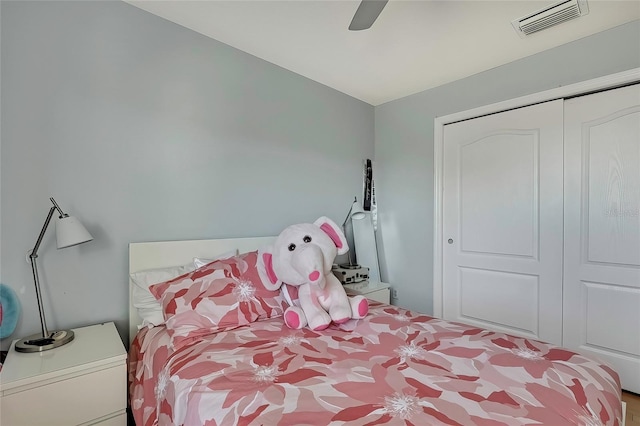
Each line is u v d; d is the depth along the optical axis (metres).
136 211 1.74
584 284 2.04
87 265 1.59
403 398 0.87
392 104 3.06
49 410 1.11
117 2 1.67
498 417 0.79
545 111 2.16
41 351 1.27
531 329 2.25
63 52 1.52
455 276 2.66
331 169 2.80
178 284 1.49
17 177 1.42
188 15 1.80
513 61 2.28
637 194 1.85
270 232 2.36
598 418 0.83
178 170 1.89
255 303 1.55
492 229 2.44
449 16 1.76
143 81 1.76
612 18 1.77
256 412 0.80
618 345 1.92
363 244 3.00
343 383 0.95
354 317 1.57
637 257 1.86
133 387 1.43
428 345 1.24
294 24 1.87
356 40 2.03
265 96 2.31
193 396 0.90
